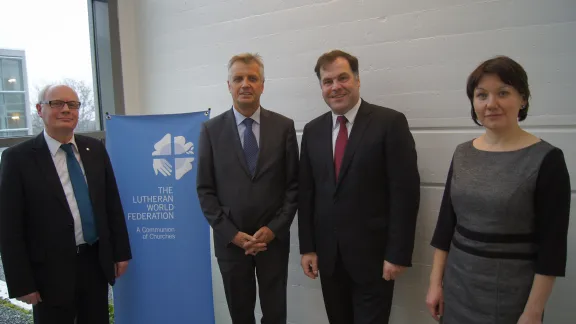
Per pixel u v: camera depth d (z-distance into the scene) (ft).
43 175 5.39
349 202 5.36
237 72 5.82
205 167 6.05
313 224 5.95
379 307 5.49
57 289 5.40
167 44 9.16
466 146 4.42
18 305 7.80
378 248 5.38
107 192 6.30
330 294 5.91
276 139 5.97
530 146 3.86
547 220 3.67
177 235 7.32
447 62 6.17
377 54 6.71
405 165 5.20
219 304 8.85
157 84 9.47
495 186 3.92
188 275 7.35
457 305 4.22
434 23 6.21
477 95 4.05
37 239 5.35
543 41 5.55
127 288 7.43
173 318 7.43
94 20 9.49
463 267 4.15
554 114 5.58
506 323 3.87
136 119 7.33
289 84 7.65
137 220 7.36
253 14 7.91
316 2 7.20
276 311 6.13
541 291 3.69
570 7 5.36
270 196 5.82
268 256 5.95
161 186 7.29
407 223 5.16
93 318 5.95
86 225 5.73
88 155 5.95
